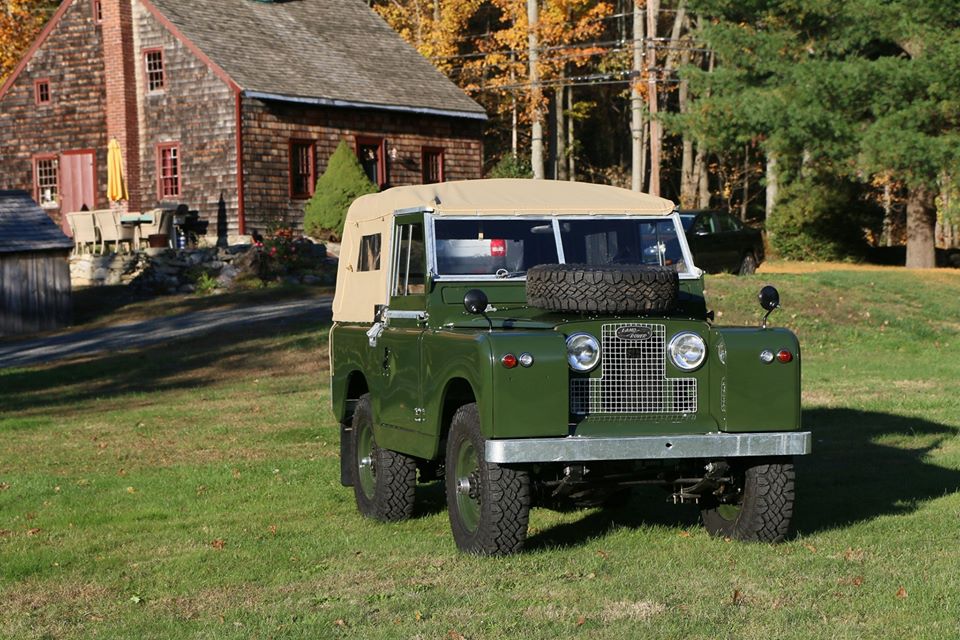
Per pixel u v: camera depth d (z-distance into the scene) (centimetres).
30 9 5772
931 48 3234
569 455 812
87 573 873
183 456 1475
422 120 4494
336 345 1155
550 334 825
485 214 955
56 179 4462
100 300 3488
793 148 3597
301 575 843
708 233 3203
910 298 2875
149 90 4178
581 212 970
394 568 854
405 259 998
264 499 1173
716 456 837
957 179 3256
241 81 3925
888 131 3198
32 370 2541
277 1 4553
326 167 4188
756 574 799
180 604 776
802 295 2809
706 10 3709
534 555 865
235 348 2611
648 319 858
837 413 1667
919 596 733
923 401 1770
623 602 739
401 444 965
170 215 3759
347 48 4525
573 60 5916
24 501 1194
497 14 6875
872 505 1045
